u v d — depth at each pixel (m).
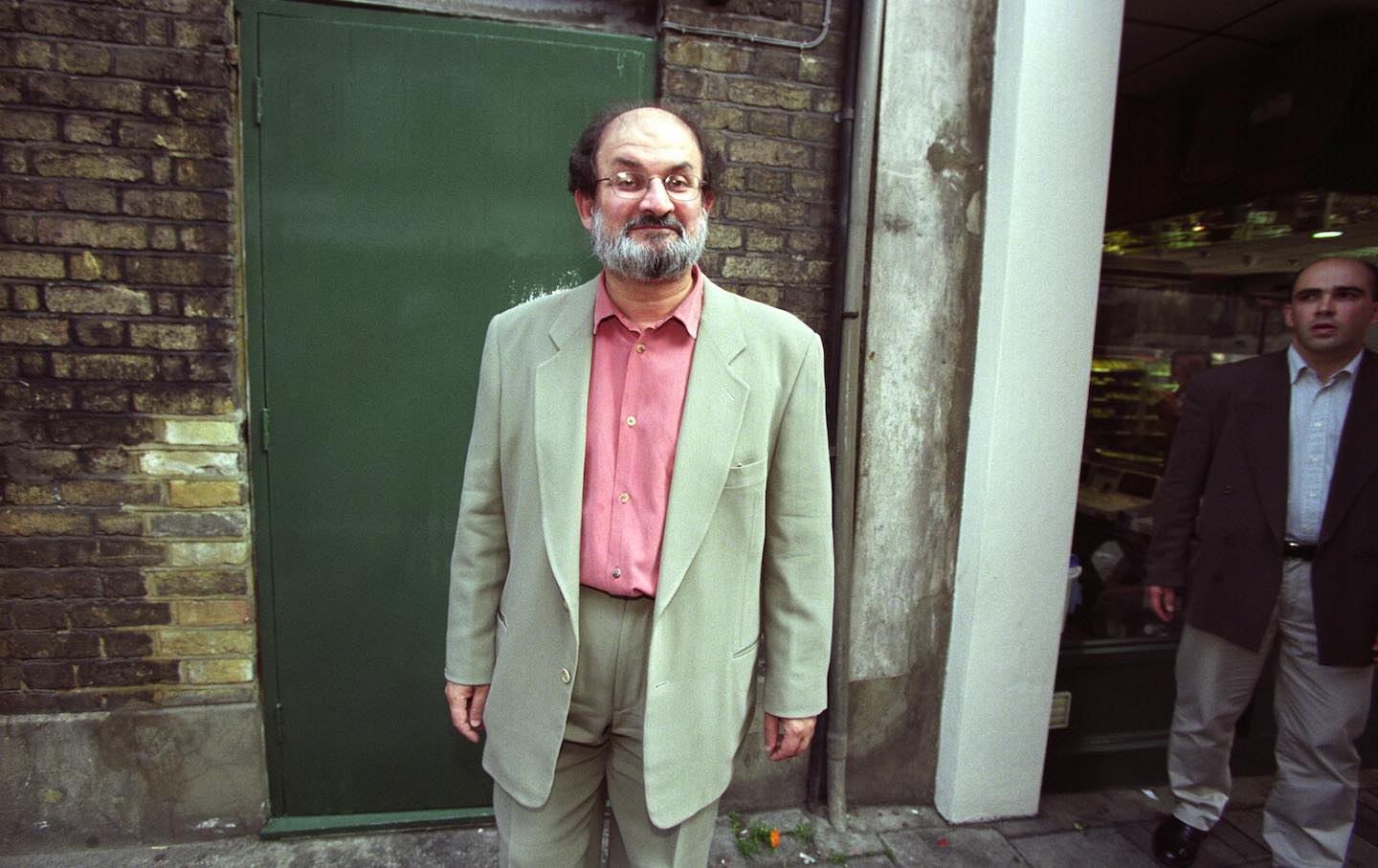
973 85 2.30
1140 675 2.72
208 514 2.09
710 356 1.31
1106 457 3.57
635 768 1.40
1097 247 2.29
